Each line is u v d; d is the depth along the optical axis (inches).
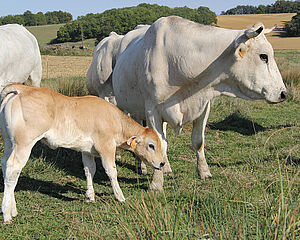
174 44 180.4
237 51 165.6
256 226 120.0
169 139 307.0
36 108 154.5
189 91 185.0
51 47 1977.1
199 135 206.7
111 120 174.7
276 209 120.1
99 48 299.3
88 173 180.7
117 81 231.5
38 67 311.9
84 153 180.5
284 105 469.4
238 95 181.6
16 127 152.2
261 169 213.5
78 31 3496.6
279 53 1834.4
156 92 189.0
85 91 416.8
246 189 166.2
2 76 260.5
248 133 331.9
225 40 170.2
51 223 152.9
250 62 169.8
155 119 196.7
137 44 215.8
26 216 158.7
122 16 3326.8
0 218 156.3
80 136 171.0
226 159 252.4
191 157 262.7
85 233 132.8
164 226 119.8
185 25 181.5
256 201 148.5
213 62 173.0
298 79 577.9
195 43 175.6
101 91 299.7
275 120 380.2
